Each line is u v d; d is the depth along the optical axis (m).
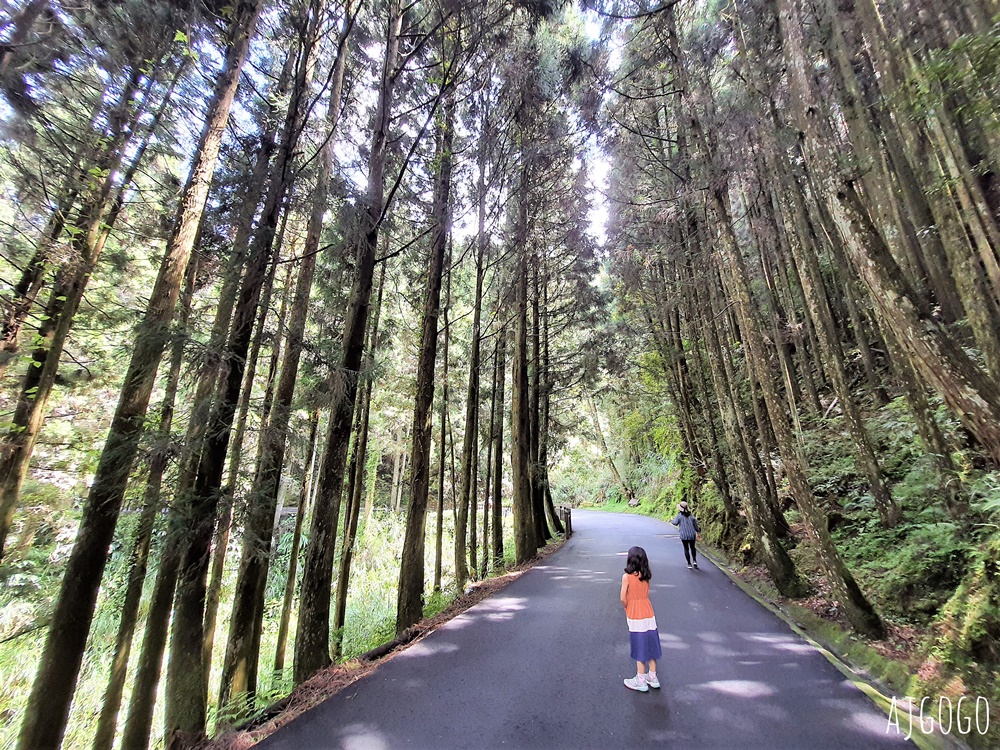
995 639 3.56
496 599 8.29
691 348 17.05
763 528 7.76
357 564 15.94
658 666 4.91
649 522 23.34
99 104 5.55
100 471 4.09
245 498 4.99
